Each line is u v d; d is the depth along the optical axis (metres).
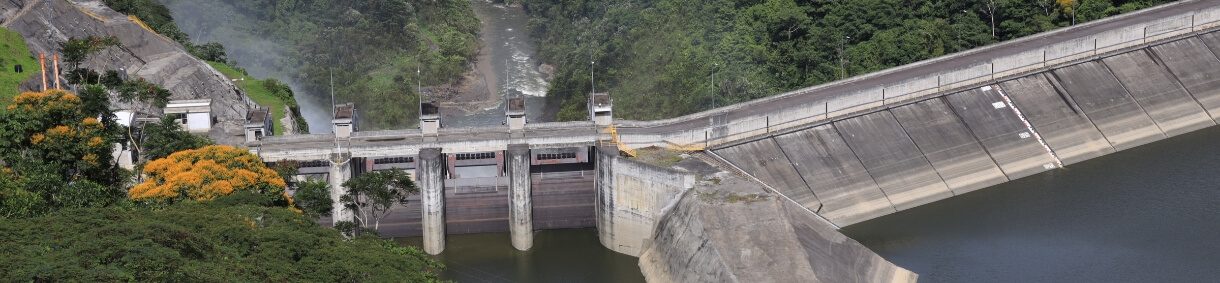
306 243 166.62
